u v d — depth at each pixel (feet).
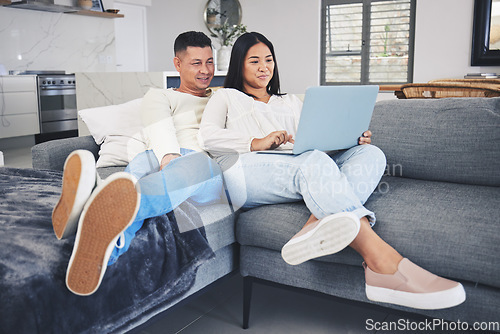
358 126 5.48
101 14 23.36
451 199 5.06
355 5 22.18
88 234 3.54
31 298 3.40
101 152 6.92
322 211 4.50
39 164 6.66
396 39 21.65
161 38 27.58
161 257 4.32
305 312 5.65
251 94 6.02
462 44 20.04
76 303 3.64
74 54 23.25
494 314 4.03
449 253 4.16
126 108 7.24
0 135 18.56
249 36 5.93
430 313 4.31
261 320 5.46
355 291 4.63
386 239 4.46
